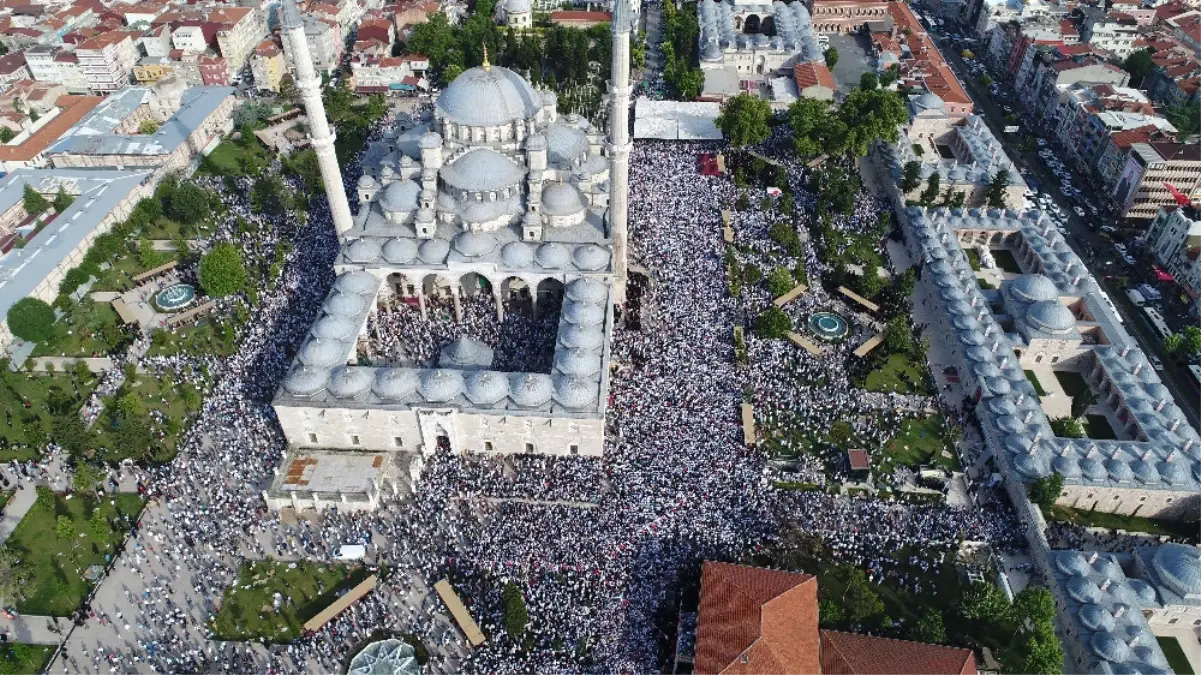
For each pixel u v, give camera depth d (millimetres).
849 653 95688
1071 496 119812
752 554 110062
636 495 116625
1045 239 171625
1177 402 141875
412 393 124750
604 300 142625
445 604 105438
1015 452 121562
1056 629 104312
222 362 144125
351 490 118688
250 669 99812
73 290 161000
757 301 156250
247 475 122875
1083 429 134000
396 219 157875
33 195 178625
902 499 119812
